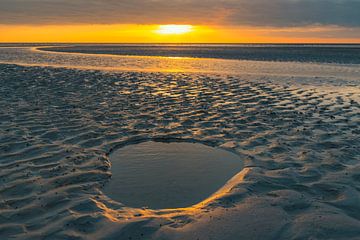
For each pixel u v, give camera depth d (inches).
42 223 189.3
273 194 222.8
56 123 397.4
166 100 553.3
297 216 194.9
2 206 207.5
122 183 247.4
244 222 188.7
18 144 319.9
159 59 1653.5
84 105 501.4
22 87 650.8
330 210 200.7
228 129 382.6
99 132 366.9
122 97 574.2
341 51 2271.2
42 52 2338.8
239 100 555.2
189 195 228.8
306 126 391.2
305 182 241.4
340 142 329.7
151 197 225.8
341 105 506.3
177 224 188.1
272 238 174.7
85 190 231.8
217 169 273.9
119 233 180.2
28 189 230.4
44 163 276.7
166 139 352.2
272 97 581.9
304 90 658.2
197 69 1112.8
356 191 224.2
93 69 1050.1
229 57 1824.6
